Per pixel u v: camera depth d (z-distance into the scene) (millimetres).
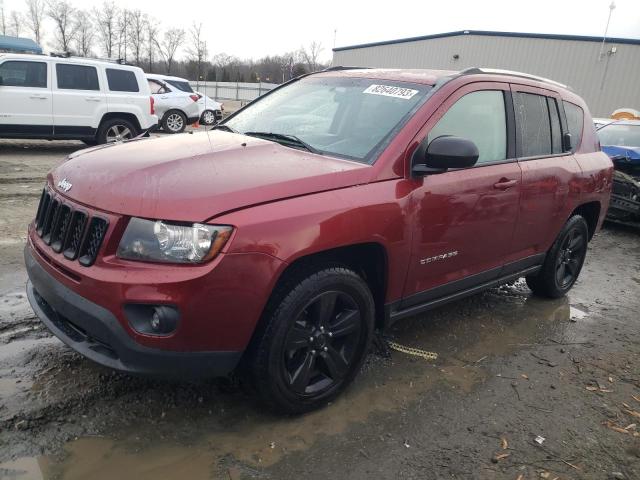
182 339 2389
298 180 2686
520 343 4094
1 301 3887
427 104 3305
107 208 2451
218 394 3021
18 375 3002
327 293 2805
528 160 4078
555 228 4543
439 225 3281
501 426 3002
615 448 2900
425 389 3311
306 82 4176
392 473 2553
